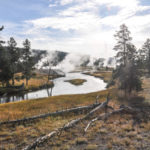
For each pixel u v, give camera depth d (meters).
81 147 8.67
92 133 10.65
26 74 56.06
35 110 19.22
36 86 56.91
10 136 10.34
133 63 26.17
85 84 67.75
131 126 11.93
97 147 8.58
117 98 24.97
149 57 55.81
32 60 56.81
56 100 26.33
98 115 15.36
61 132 10.80
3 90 45.53
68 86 63.34
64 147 8.50
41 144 9.09
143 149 8.27
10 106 22.48
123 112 16.22
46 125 12.53
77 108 17.69
